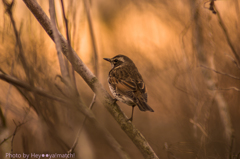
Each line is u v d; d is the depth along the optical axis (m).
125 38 17.62
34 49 8.17
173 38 15.74
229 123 10.73
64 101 5.02
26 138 8.10
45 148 8.02
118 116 6.95
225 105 11.17
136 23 17.70
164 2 16.53
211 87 11.45
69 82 5.21
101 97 6.96
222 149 10.06
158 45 16.47
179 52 14.89
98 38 14.23
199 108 10.74
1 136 6.38
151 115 15.79
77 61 6.76
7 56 8.17
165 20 16.31
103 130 5.57
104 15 17.59
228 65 13.18
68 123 6.59
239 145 11.09
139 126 14.74
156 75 15.38
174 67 14.16
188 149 9.02
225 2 14.14
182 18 15.84
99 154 11.39
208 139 9.54
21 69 7.46
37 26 8.74
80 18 8.67
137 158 12.75
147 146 6.79
